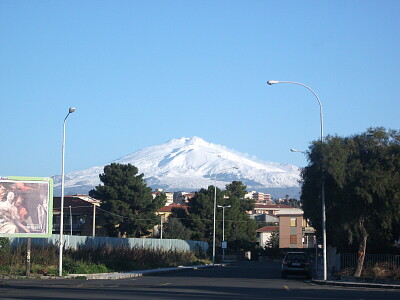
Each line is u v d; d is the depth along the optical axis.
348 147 33.38
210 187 97.94
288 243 114.25
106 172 81.25
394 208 32.31
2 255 35.62
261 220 141.75
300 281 35.69
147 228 80.50
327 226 39.19
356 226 33.97
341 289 27.97
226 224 96.19
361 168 32.59
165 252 59.16
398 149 32.50
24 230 34.34
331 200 34.00
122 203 78.38
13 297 19.22
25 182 35.03
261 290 25.52
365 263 35.12
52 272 34.56
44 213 35.19
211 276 39.50
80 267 37.84
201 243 82.94
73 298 19.14
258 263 84.62
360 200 33.00
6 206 34.31
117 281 31.09
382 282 32.56
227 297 21.11
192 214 94.62
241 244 98.62
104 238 49.66
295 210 160.12
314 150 33.50
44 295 20.19
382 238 36.47
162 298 20.00
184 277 37.38
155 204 82.25
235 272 47.72
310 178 34.12
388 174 32.12
